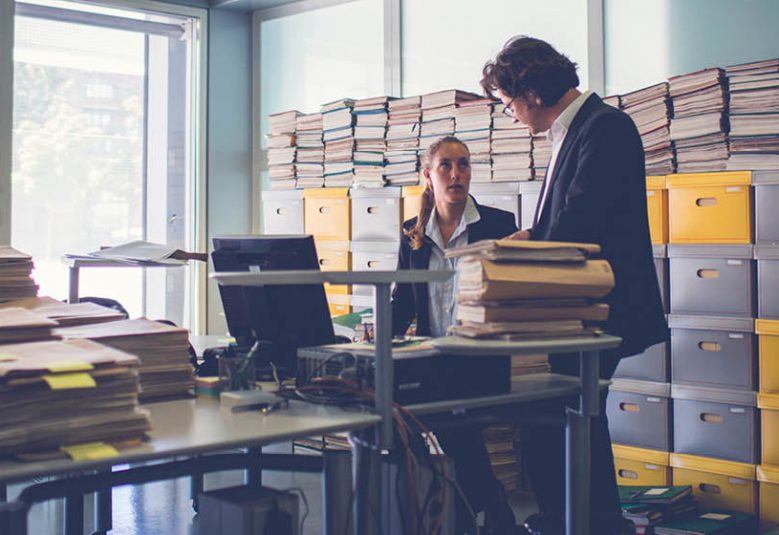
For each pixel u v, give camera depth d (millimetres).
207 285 5340
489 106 3922
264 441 1540
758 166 3217
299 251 2205
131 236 5344
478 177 3977
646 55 3887
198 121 5297
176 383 1930
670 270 3432
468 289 1885
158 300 5422
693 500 3367
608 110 2404
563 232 2303
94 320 2078
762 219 3197
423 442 2020
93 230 5219
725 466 3316
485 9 4477
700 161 3371
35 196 4996
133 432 1490
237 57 5418
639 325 2326
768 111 3189
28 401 1423
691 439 3420
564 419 2031
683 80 3385
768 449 3234
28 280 2342
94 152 5195
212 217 5332
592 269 1938
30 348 1634
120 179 5297
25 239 4973
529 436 2379
